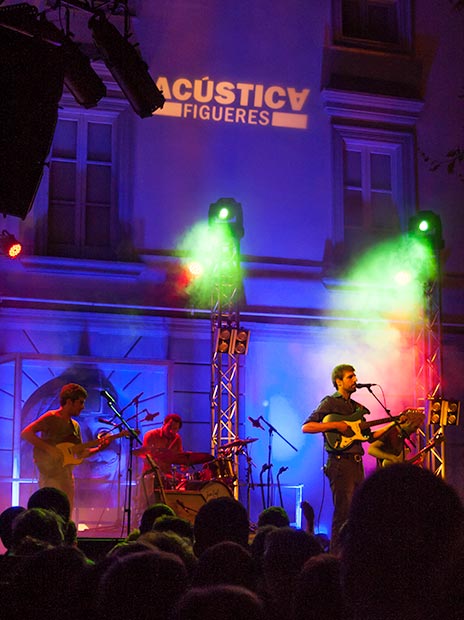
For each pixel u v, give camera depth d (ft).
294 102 41.14
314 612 6.73
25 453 35.96
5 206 20.47
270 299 39.65
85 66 22.86
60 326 37.19
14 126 20.45
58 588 7.48
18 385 35.68
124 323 37.86
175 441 33.37
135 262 38.17
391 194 42.42
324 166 41.16
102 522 35.78
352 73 42.06
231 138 40.22
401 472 4.74
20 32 21.18
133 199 38.78
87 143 39.19
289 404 39.01
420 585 4.58
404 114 42.29
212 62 40.29
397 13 43.42
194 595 5.32
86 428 36.81
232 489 32.65
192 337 38.52
